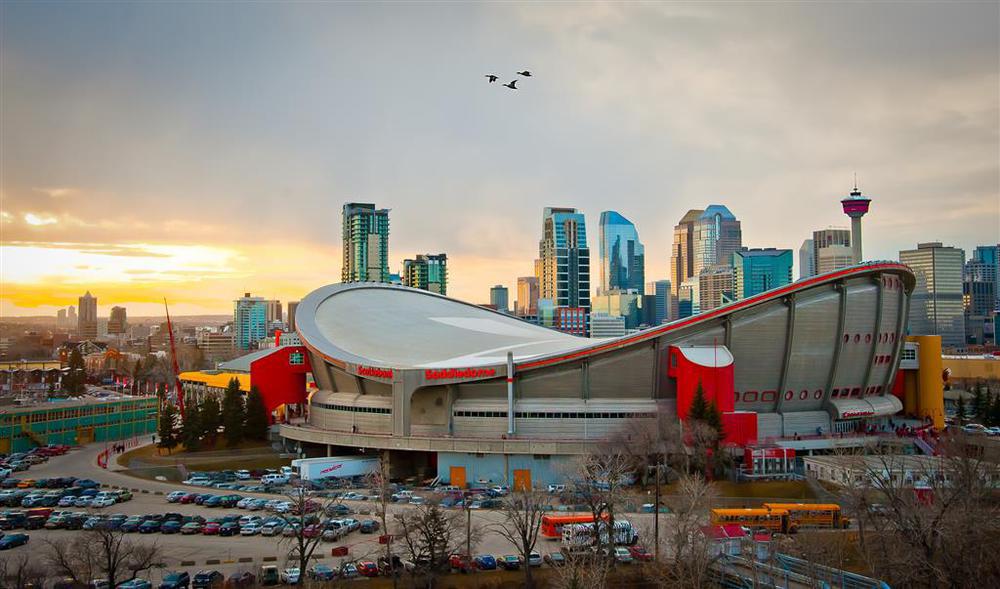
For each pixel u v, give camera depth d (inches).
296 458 7603.4
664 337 6776.6
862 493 4522.6
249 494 6097.4
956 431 6220.5
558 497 5836.6
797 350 6988.2
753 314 6860.2
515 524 4426.7
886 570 4028.1
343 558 4505.4
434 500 4761.3
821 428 7209.6
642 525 5029.5
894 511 4338.1
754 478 6008.9
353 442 7076.8
